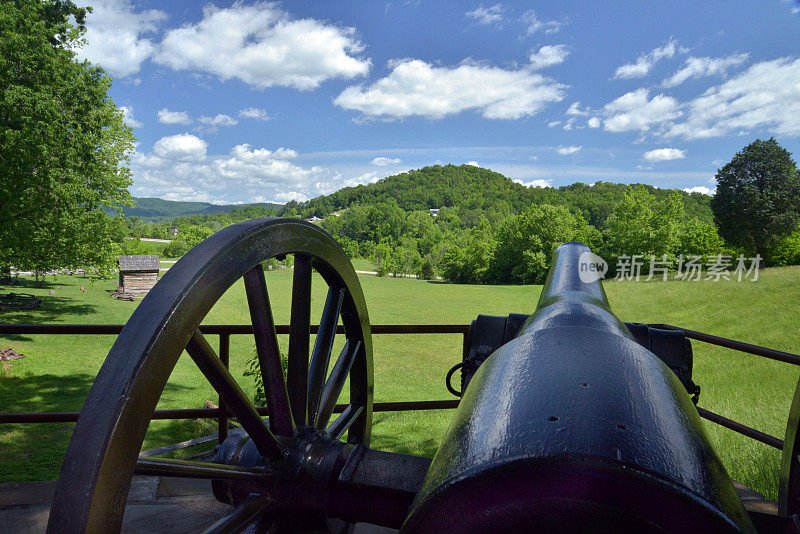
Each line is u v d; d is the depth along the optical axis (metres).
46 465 9.42
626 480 0.63
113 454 0.87
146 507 2.31
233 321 36.28
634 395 0.84
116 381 0.91
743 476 5.14
